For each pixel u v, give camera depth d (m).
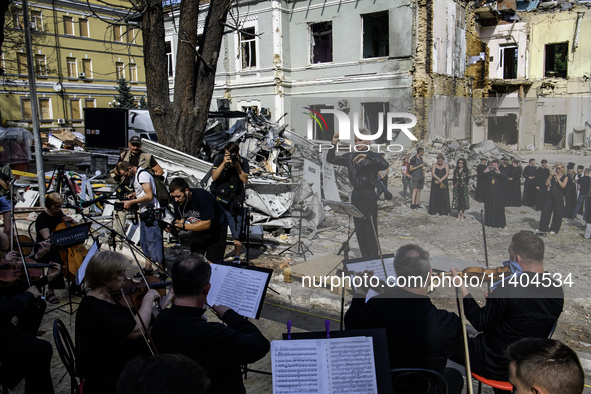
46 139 29.95
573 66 20.91
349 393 2.02
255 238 6.89
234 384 2.27
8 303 2.84
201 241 4.77
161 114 8.49
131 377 1.35
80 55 31.33
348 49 17.53
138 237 6.67
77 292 5.38
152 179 5.43
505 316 2.50
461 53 18.92
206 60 8.34
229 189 5.65
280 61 18.55
